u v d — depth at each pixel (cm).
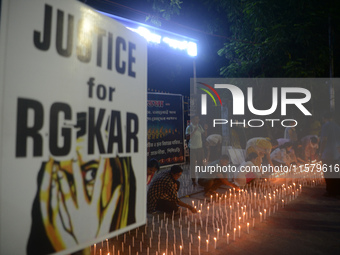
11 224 116
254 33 1037
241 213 572
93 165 147
